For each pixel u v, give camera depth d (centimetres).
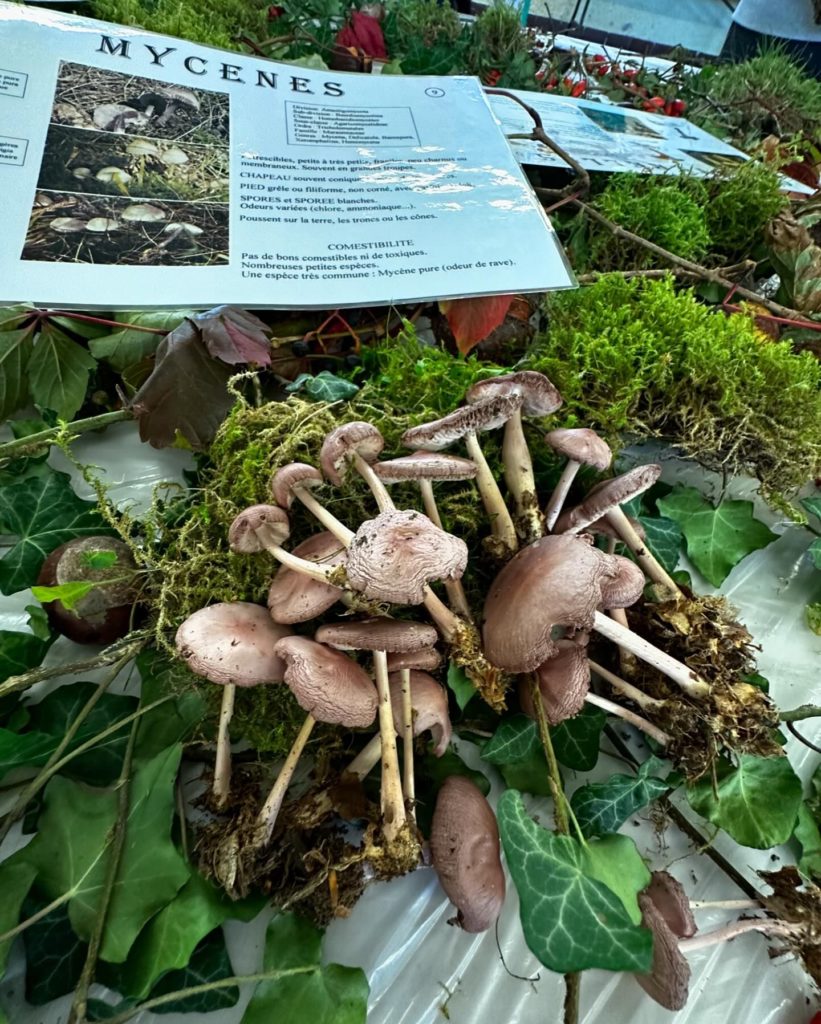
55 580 26
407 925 25
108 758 26
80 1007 20
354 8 62
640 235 44
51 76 35
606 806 25
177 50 38
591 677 30
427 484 28
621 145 51
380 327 38
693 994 25
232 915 23
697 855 28
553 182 50
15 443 29
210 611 24
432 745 28
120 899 22
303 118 39
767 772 27
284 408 29
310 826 24
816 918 25
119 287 30
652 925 23
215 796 25
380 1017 24
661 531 33
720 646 28
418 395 31
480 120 42
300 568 25
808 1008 25
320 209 35
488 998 24
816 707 29
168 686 26
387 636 23
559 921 21
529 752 27
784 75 76
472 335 35
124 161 34
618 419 33
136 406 30
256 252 33
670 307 35
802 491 39
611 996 25
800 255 41
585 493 32
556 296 38
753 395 34
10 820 23
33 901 22
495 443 31
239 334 31
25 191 32
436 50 60
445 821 25
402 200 36
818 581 36
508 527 29
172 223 33
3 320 33
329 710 22
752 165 50
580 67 73
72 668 24
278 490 25
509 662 24
